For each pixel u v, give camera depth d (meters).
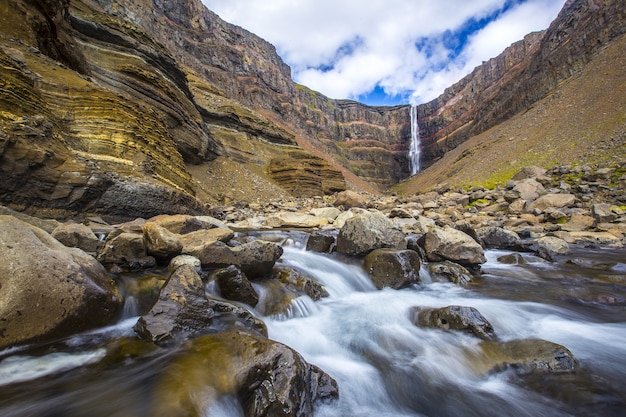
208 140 33.91
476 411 4.01
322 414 3.71
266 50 110.69
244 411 3.36
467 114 116.44
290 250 10.83
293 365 3.59
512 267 10.42
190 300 4.86
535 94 73.50
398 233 9.42
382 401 4.17
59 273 4.32
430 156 124.00
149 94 25.44
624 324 6.29
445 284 8.49
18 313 3.82
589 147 32.91
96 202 10.81
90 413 2.94
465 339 5.38
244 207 26.67
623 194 20.27
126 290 5.43
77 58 18.66
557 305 7.18
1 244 4.11
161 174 15.65
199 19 78.12
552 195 20.55
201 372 3.51
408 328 5.91
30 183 8.95
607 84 44.09
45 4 15.96
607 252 12.85
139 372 3.61
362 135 138.12
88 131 13.18
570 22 71.38
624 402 4.01
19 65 11.66
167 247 6.63
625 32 56.84
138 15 53.00
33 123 9.55
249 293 6.02
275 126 54.00
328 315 6.43
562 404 4.02
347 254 9.63
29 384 3.39
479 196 26.92
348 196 29.05
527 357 4.77
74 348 4.06
